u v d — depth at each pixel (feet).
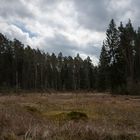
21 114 45.78
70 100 106.01
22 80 299.38
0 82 259.80
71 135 28.81
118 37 214.28
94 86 342.85
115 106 80.94
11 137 28.48
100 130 30.37
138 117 58.54
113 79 205.26
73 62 389.19
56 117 50.83
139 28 233.35
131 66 208.03
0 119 36.24
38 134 28.60
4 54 282.56
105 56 213.46
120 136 29.32
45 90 257.96
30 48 345.51
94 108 74.38
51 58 398.42
